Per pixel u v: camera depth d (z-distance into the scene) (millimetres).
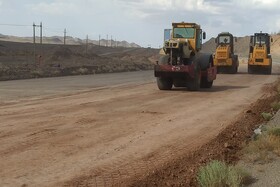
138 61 67875
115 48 119375
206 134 11125
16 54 61938
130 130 11461
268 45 41844
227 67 40719
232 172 6789
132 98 19000
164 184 6906
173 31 23578
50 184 6934
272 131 10039
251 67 41469
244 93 21578
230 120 13305
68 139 10195
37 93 20859
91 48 105250
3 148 9203
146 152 9117
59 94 20531
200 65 23750
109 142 9984
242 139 10414
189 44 22922
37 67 38750
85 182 7051
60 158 8492
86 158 8539
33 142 9812
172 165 8070
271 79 32625
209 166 7027
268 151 8805
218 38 41969
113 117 13555
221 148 9391
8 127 11602
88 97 19297
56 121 12672
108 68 45719
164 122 12773
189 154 8938
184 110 15352
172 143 10008
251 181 6949
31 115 13797
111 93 21219
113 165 8086
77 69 40406
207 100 18469
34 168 7793
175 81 23312
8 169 7703
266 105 16422
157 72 22281
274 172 7383
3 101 17594
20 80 29359
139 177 7320
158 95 20422
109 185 6887
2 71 31781
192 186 6797
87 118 13289
